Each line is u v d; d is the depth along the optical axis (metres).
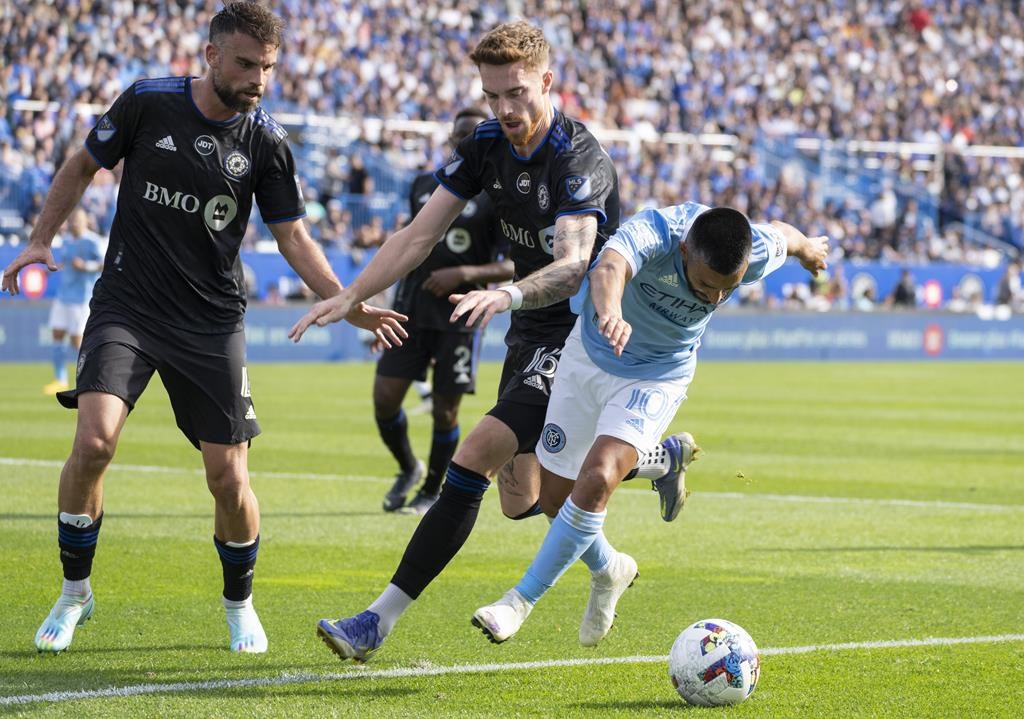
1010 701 13.83
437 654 15.71
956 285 102.81
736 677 13.48
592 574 15.56
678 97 114.88
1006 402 59.34
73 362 74.56
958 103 125.12
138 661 15.07
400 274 16.09
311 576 20.58
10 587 18.98
